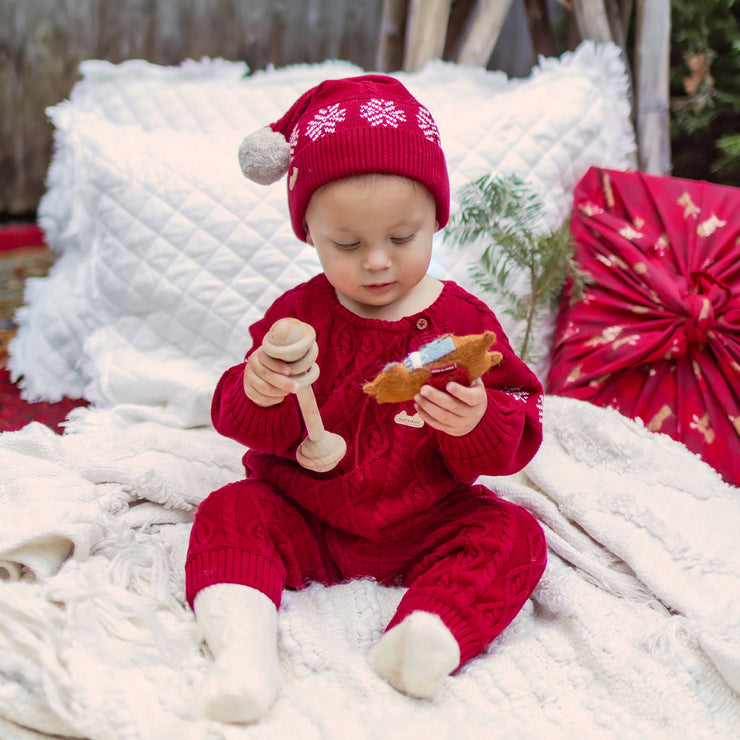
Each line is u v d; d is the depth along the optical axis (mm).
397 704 780
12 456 1072
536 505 1108
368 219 861
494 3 1701
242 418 919
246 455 1067
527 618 947
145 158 1430
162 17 2652
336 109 890
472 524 931
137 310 1405
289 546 938
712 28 1857
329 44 2662
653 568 988
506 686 825
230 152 1447
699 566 1000
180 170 1406
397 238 888
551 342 1479
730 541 1058
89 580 875
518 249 1365
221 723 738
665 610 956
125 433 1244
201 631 854
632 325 1347
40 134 2787
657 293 1347
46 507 985
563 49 2055
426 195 903
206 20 2646
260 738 722
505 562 889
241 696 730
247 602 839
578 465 1197
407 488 954
